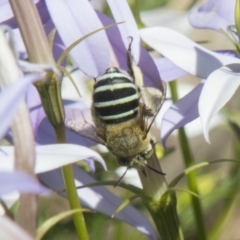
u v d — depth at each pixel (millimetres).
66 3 152
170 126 151
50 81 140
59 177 156
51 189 156
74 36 151
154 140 155
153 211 154
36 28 137
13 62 124
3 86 124
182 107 152
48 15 154
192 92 153
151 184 153
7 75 124
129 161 153
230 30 159
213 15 166
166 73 161
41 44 137
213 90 143
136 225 160
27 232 122
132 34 153
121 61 155
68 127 156
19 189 113
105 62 153
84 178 159
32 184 113
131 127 155
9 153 140
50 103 142
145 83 155
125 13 154
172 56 153
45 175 156
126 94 153
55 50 155
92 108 155
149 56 154
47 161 136
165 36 155
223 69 146
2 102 113
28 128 123
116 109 154
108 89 153
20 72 127
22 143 123
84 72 152
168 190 152
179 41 154
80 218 145
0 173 113
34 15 137
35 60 137
